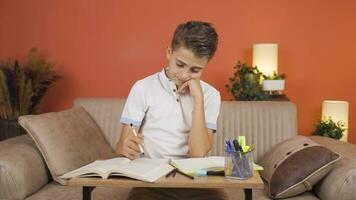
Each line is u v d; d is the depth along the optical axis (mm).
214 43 1339
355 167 1694
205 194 1398
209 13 2953
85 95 3045
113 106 2459
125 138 1519
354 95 2971
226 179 1130
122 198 1791
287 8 2945
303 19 2945
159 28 2979
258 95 2623
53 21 3010
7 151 1821
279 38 2957
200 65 1378
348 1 2926
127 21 2990
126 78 3027
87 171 1113
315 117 2998
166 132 1545
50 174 2000
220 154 2334
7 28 3035
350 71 2961
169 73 1517
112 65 3023
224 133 2365
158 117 1548
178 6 2959
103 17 2994
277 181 1798
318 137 2373
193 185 1084
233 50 2967
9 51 3047
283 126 2373
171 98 1553
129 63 3016
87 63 3027
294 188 1768
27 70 2680
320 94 2984
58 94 3049
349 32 2943
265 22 2953
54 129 1979
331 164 1757
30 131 1913
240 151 1150
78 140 2072
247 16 2951
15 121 2615
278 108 2410
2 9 3027
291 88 2990
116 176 1130
